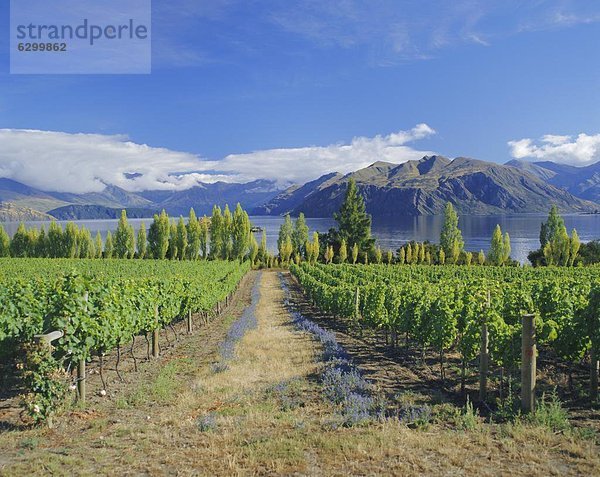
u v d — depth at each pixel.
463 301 12.81
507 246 63.09
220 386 9.95
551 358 12.20
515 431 6.53
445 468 5.50
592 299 8.60
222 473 5.48
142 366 12.49
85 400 9.03
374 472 5.45
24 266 41.69
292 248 79.44
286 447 6.14
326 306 24.50
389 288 16.50
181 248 71.25
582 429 6.66
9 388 9.62
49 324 8.56
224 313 26.84
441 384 10.02
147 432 7.02
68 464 5.81
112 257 72.88
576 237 59.91
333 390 9.10
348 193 79.94
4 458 6.04
